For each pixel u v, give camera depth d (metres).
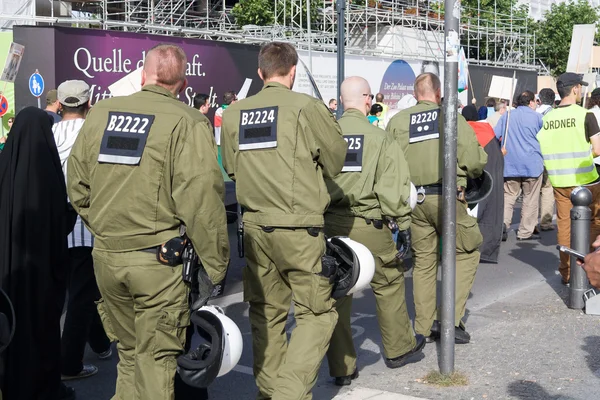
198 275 3.64
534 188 10.67
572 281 6.85
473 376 5.12
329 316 4.15
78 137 3.80
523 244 10.52
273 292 4.29
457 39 4.74
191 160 3.53
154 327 3.60
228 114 4.30
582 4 33.62
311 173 4.07
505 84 10.13
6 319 3.12
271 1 23.64
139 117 3.64
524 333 6.09
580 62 12.07
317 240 4.05
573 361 5.37
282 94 4.20
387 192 4.74
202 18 23.09
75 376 5.33
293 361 4.00
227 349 3.66
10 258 4.47
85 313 5.24
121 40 14.02
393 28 25.33
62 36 13.23
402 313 5.26
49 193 4.57
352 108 4.96
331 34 21.81
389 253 4.98
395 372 5.30
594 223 7.50
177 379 4.63
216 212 3.55
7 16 14.49
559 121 7.50
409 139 5.57
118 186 3.62
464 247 5.74
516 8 33.22
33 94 13.02
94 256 3.74
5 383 4.47
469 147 5.45
